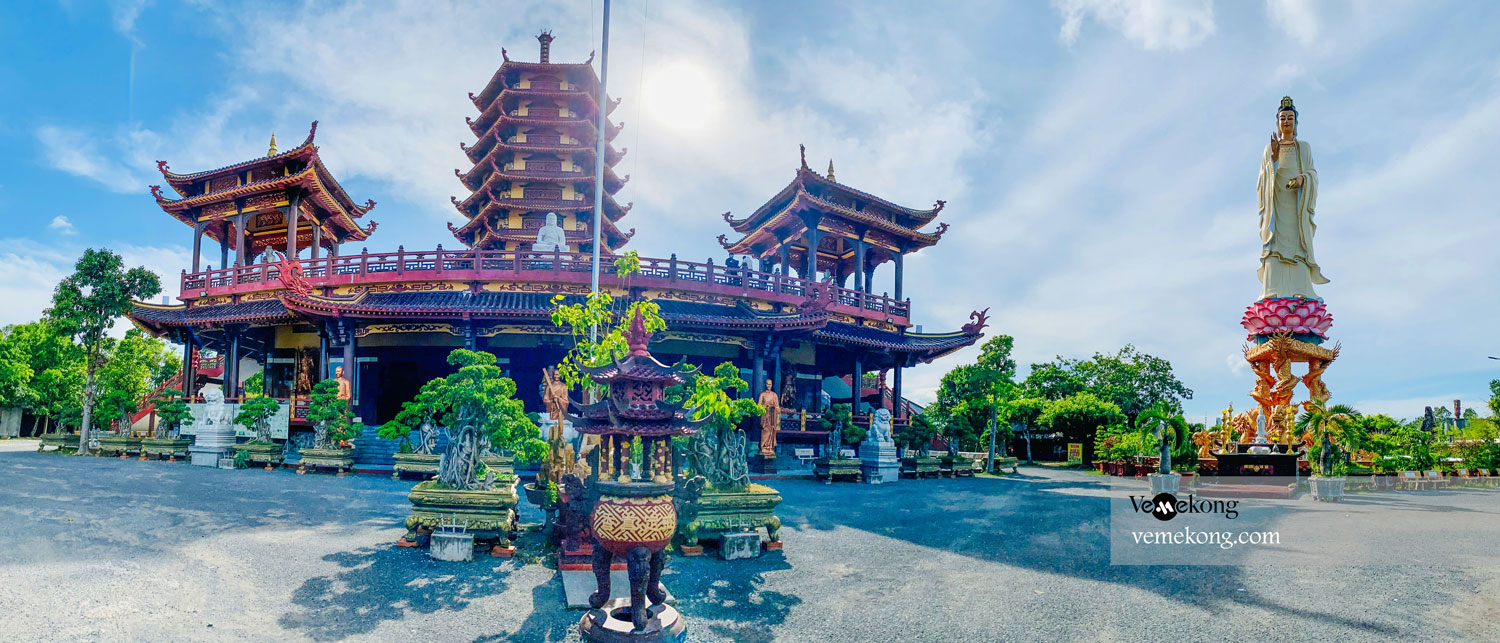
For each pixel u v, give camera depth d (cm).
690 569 1259
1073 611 1033
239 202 4250
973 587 1166
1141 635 931
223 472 2481
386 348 3659
